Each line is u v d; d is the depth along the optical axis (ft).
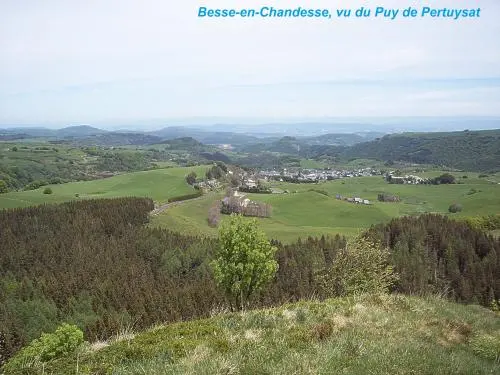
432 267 248.52
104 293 241.55
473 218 363.56
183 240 319.88
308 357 26.00
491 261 253.85
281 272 233.55
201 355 25.50
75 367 24.70
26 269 301.63
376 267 87.40
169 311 197.57
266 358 25.91
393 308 42.96
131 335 31.42
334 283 90.17
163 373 23.03
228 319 34.88
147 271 282.77
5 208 401.70
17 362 27.04
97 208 389.60
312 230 352.49
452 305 53.26
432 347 31.30
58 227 351.25
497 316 51.31
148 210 402.31
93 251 311.68
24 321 219.20
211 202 469.16
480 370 27.55
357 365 25.88
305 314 36.47
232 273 100.12
